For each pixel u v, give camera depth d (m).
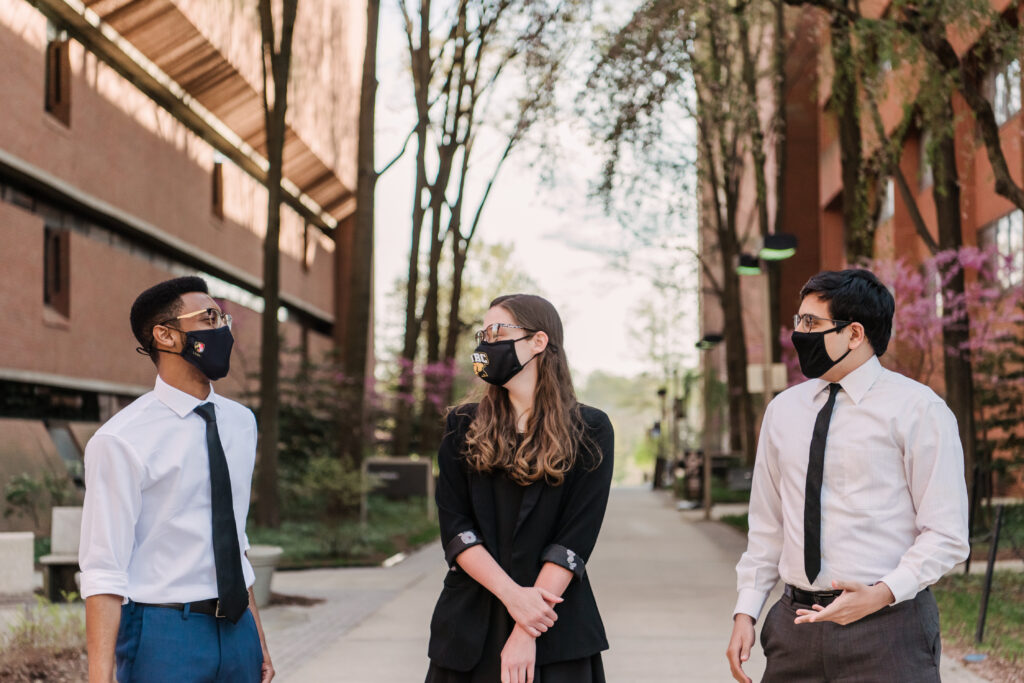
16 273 16.20
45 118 17.11
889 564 2.70
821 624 2.77
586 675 2.70
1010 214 18.14
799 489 2.84
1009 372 14.13
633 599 9.66
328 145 31.45
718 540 16.28
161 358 2.79
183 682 2.63
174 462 2.72
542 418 2.74
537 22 13.67
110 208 19.62
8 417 16.62
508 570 2.69
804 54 20.95
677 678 6.25
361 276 17.42
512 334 2.76
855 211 14.54
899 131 11.68
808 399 2.88
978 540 12.33
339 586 10.84
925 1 9.19
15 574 8.66
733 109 15.72
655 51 11.38
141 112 21.20
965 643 7.00
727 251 26.03
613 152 12.30
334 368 19.05
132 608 2.67
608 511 24.53
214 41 21.84
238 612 2.75
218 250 25.88
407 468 18.86
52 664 6.00
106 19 19.05
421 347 32.03
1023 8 9.22
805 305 2.81
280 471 16.36
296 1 14.91
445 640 2.71
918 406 2.70
